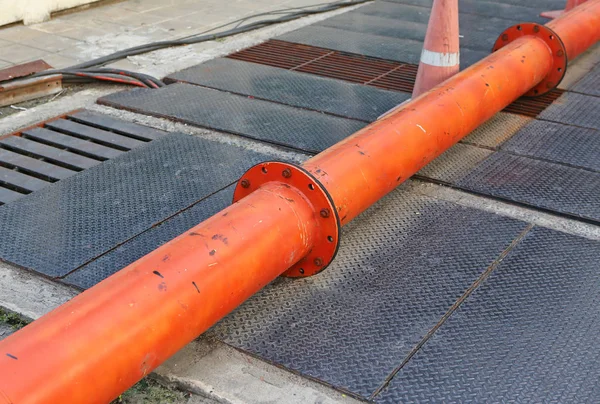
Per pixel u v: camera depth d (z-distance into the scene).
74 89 5.81
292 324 3.00
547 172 4.44
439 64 4.94
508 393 2.62
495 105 4.65
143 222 3.75
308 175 3.00
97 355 2.21
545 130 5.09
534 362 2.79
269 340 2.90
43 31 7.29
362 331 2.96
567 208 3.99
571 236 3.71
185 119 5.08
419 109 4.02
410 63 6.51
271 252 2.83
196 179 4.22
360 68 6.36
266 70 6.23
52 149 4.61
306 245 3.04
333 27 7.68
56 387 2.09
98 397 2.22
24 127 4.94
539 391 2.63
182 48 6.83
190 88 5.73
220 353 2.83
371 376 2.71
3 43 6.86
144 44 6.89
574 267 3.43
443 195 4.14
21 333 2.19
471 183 4.27
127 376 2.31
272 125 5.02
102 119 5.11
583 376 2.71
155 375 2.72
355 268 3.41
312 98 5.56
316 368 2.75
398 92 5.75
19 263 3.35
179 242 2.66
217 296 2.61
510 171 4.44
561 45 5.43
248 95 5.60
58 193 4.02
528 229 3.77
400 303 3.15
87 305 2.31
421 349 2.85
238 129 4.93
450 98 4.23
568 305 3.14
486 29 7.73
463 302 3.16
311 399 2.61
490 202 4.08
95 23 7.65
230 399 2.60
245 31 7.44
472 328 2.99
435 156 4.04
